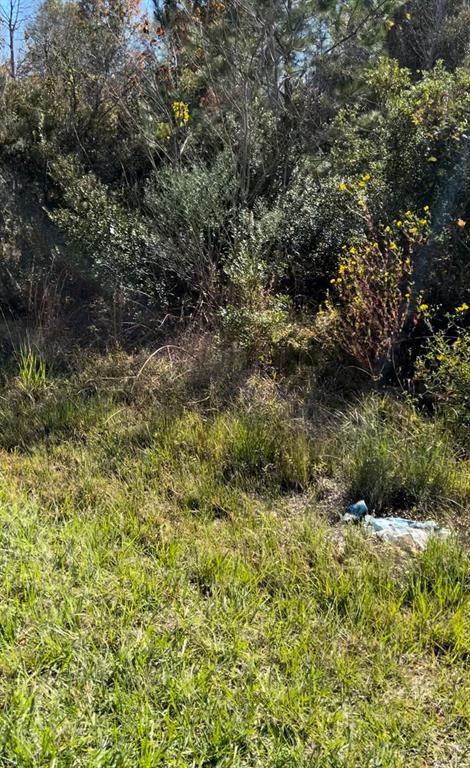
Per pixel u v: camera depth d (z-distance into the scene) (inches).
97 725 87.9
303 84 305.3
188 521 140.9
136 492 152.3
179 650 102.0
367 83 287.4
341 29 296.8
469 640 105.7
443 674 100.3
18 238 273.7
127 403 202.7
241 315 214.7
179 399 198.8
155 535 134.3
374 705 94.0
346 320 210.5
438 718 92.8
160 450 170.4
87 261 250.1
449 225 208.2
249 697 92.7
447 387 175.5
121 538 133.8
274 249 249.6
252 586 118.6
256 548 131.4
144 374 212.1
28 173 289.1
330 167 278.1
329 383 203.3
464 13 489.4
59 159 266.5
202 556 126.2
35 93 306.0
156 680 96.2
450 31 482.3
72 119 301.9
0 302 272.2
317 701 93.4
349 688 97.2
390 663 101.8
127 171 301.0
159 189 266.8
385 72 274.7
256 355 213.9
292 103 292.2
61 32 436.8
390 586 118.1
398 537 135.9
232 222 249.8
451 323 187.5
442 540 129.5
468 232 206.1
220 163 253.4
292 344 215.8
